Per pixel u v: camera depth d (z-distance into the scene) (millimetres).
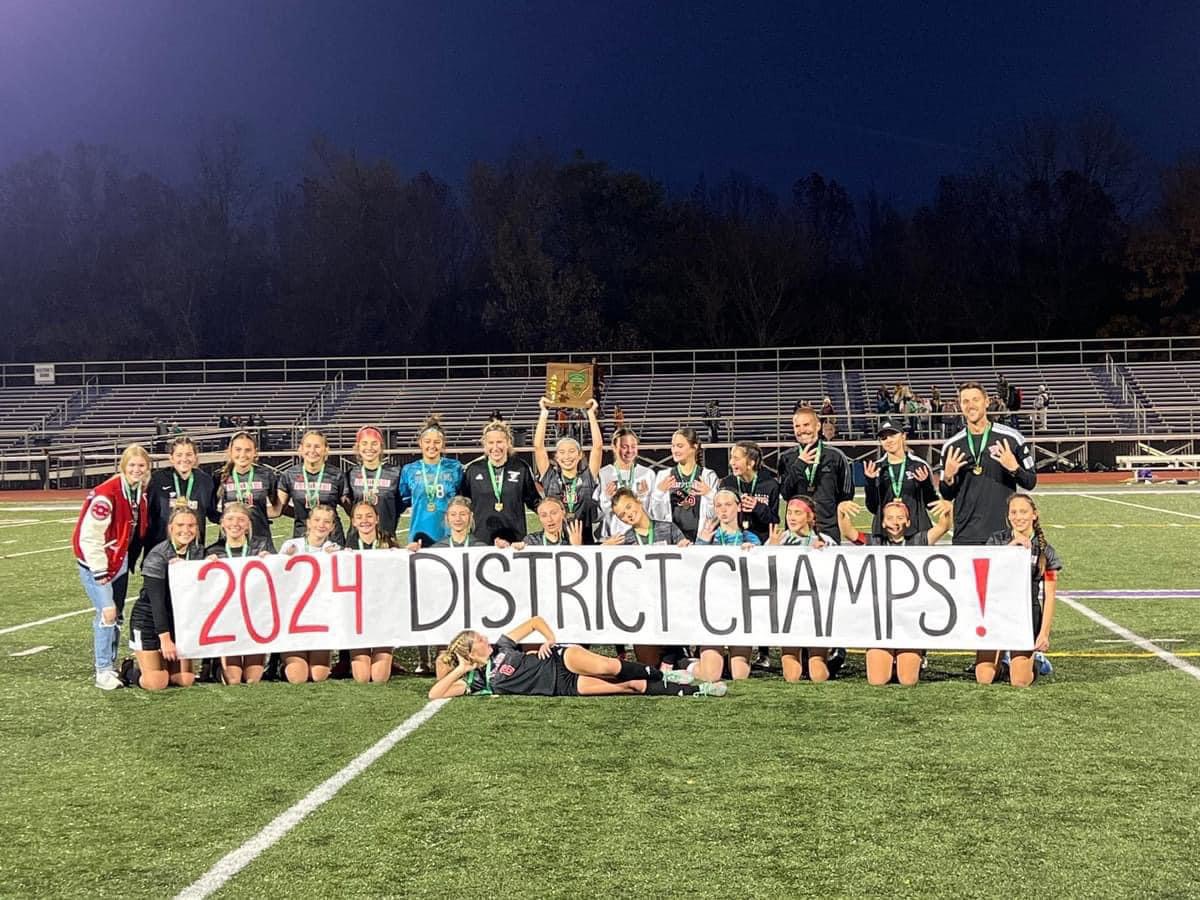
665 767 5516
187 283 55438
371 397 37156
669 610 7328
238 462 8227
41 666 8055
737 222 51719
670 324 49781
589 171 54094
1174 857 4395
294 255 56562
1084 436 30766
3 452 31797
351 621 7387
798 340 51250
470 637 6969
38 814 5039
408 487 8305
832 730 6117
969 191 54219
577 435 32406
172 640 7281
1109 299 48875
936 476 7754
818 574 7207
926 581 7109
